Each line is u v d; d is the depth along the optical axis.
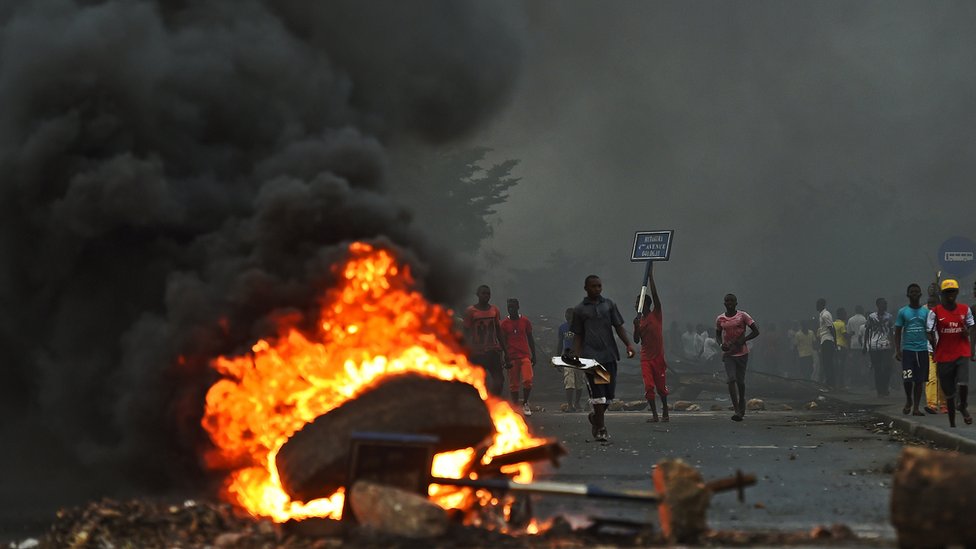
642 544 14.04
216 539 14.48
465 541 13.88
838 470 23.95
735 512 17.86
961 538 12.17
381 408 16.23
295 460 16.08
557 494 14.59
